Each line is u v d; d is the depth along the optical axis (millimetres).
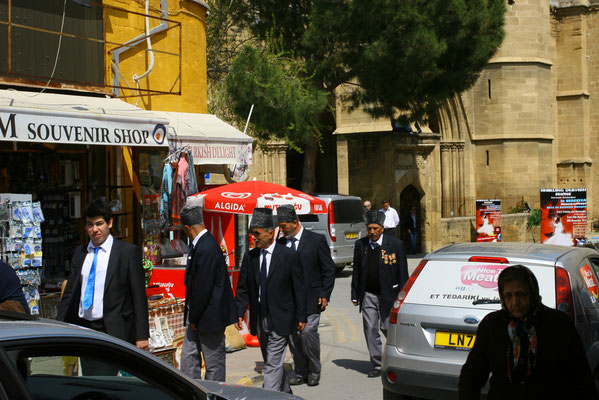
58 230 10242
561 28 43250
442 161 35531
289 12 23547
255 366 8602
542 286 5637
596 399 3635
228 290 6414
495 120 36938
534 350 3611
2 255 7730
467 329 5660
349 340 10617
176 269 9867
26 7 10008
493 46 25062
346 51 22812
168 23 12789
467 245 6617
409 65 21781
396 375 5949
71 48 10672
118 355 2922
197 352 6480
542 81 37469
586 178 42938
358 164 29688
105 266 5402
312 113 20734
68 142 8523
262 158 27219
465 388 3775
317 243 7852
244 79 19219
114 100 10812
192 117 12930
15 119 7996
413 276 6203
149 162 11852
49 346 2678
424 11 22000
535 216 35594
